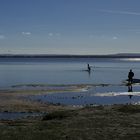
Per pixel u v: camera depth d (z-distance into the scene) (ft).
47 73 374.63
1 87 208.23
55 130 68.28
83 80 276.21
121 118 80.69
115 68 507.71
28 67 529.86
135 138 60.13
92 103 139.13
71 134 63.52
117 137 60.95
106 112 91.66
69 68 497.46
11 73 370.32
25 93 172.35
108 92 182.80
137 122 75.15
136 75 336.49
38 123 80.38
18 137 60.80
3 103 132.98
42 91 183.32
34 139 59.31
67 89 196.75
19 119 95.30
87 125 73.00
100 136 61.77
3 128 72.79
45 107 124.06
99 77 313.53
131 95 170.09
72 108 122.83
